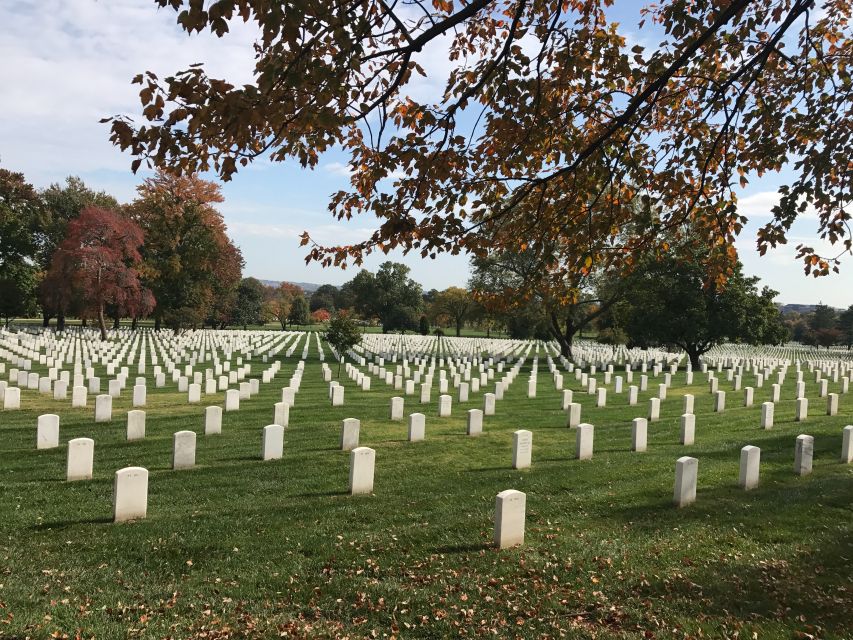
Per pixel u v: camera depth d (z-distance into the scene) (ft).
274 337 226.58
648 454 49.98
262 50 17.66
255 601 23.27
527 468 45.78
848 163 25.31
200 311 228.22
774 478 41.14
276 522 32.53
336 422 63.41
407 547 28.89
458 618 21.85
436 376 115.96
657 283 146.51
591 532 30.94
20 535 30.25
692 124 27.55
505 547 28.81
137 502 33.09
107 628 20.35
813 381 115.75
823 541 28.89
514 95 21.08
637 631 20.90
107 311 223.30
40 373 101.96
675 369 140.97
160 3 14.75
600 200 27.55
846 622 21.25
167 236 212.23
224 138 17.40
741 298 144.66
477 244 23.65
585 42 22.99
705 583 24.58
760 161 26.20
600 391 80.43
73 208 238.07
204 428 57.82
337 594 23.90
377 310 391.24
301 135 19.30
